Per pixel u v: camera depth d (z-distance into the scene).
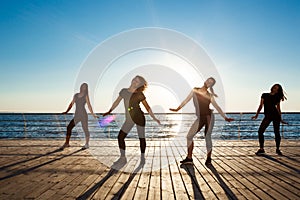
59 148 6.64
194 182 3.62
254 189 3.29
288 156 5.65
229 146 7.23
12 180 3.68
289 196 3.02
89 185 3.45
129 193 3.13
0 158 5.31
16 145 7.24
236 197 2.99
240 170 4.32
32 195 3.04
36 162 4.91
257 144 7.61
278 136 5.89
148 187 3.38
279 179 3.77
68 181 3.63
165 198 2.96
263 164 4.82
